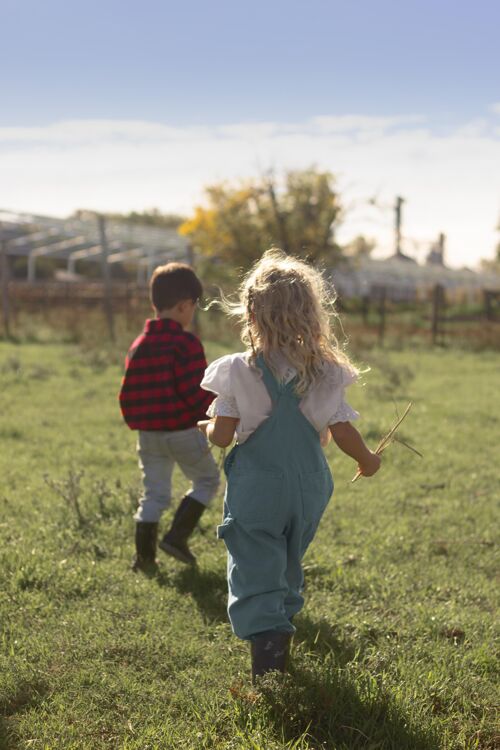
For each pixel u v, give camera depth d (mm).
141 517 4371
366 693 2943
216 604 3949
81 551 4641
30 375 13086
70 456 7375
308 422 2920
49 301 29109
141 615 3762
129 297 24766
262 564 2904
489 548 5207
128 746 2662
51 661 3264
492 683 3252
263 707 2854
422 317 33312
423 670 3246
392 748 2699
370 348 20969
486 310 27328
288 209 37188
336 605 4016
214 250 38844
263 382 2891
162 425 4270
